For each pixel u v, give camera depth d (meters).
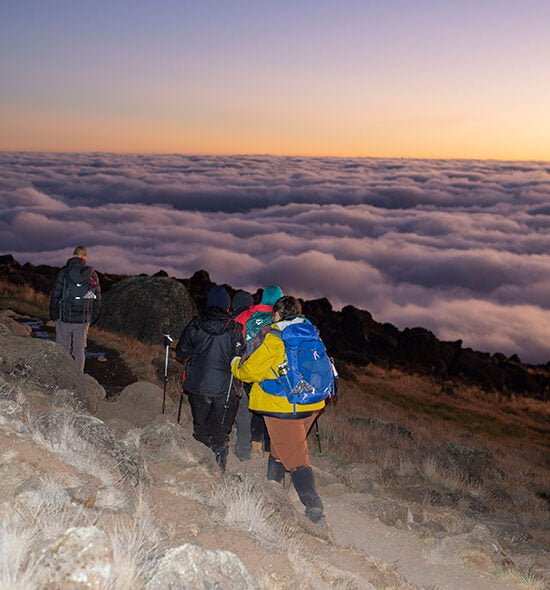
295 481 5.72
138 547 3.12
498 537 7.68
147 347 15.73
